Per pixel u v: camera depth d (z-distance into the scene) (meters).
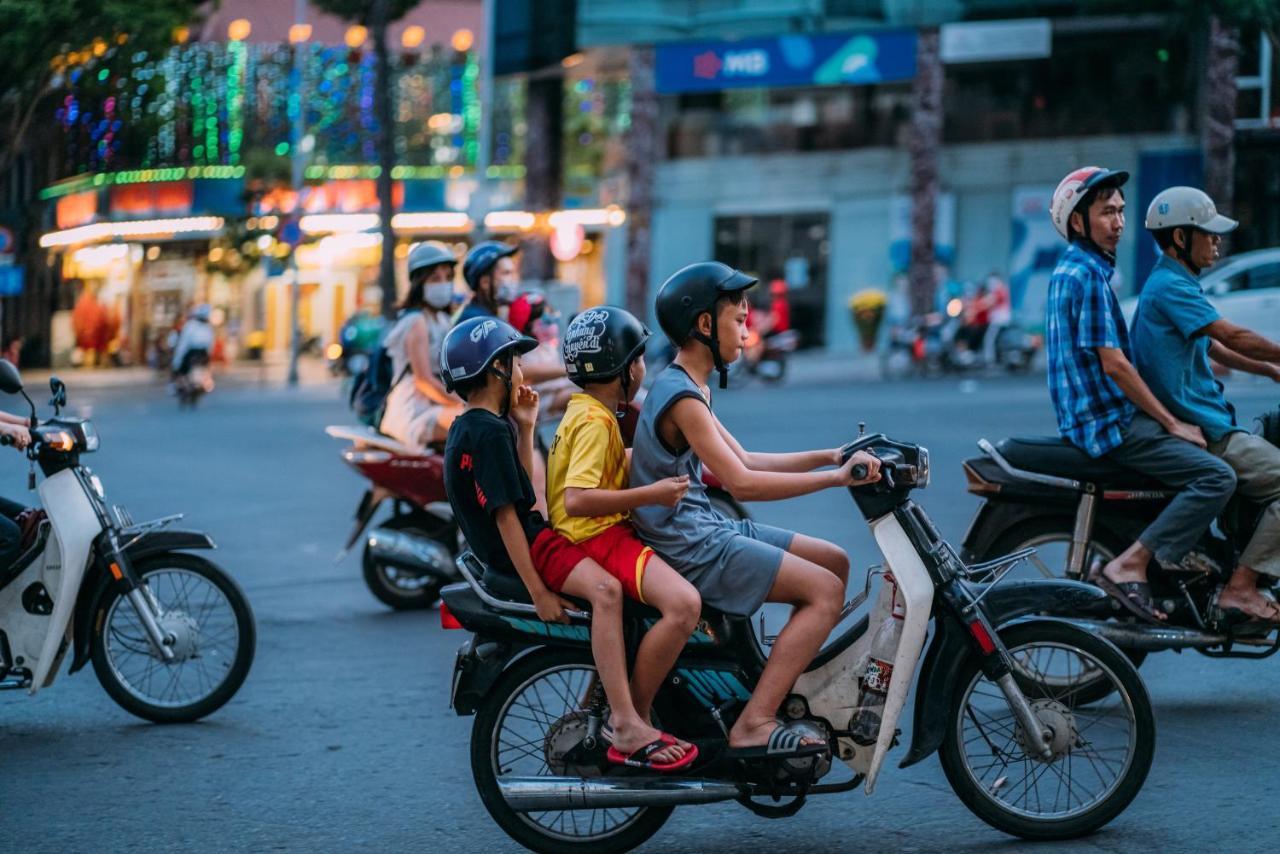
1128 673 4.65
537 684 4.77
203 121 42.28
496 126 42.44
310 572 10.29
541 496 8.52
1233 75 27.86
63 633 6.22
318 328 44.28
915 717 4.66
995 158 33.25
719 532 4.59
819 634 4.50
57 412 6.36
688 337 4.59
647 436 4.56
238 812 5.21
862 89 34.50
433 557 8.70
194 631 6.34
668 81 34.12
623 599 4.54
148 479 15.73
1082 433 6.08
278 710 6.59
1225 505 5.96
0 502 6.39
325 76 42.25
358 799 5.33
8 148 29.23
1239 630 6.00
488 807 4.63
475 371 4.64
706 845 4.77
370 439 8.85
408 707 6.61
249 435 20.94
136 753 5.98
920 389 24.55
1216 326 6.01
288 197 41.66
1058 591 4.67
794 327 35.31
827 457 4.74
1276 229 27.73
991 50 31.23
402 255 43.03
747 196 35.62
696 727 4.64
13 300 43.94
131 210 43.06
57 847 4.89
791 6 33.25
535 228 35.66
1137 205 31.64
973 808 4.69
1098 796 4.69
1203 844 4.58
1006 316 28.86
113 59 27.81
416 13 43.31
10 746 6.12
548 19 34.16
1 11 24.69
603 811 4.81
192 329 27.89
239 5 42.59
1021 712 4.61
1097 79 32.16
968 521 10.88
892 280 34.41
